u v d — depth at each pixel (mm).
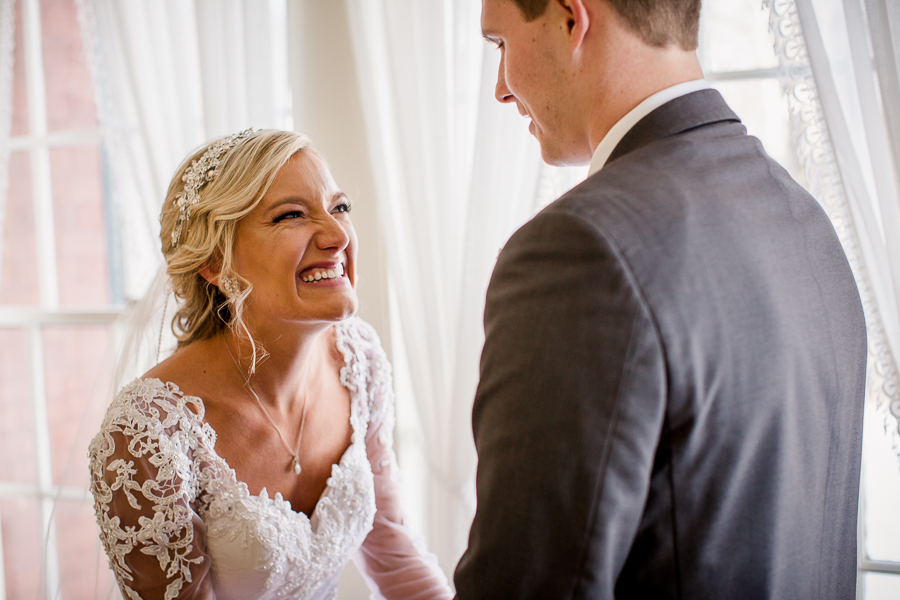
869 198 1182
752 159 679
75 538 1488
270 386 1104
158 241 1764
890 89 1158
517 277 603
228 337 1111
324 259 1019
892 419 1214
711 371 575
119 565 980
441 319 1490
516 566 565
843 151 1175
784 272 636
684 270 570
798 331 635
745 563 603
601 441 546
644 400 549
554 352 565
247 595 1073
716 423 582
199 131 1761
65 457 2545
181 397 1033
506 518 573
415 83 1456
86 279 2543
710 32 1453
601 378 550
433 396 1489
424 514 1759
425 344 1501
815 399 653
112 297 2531
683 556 595
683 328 558
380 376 1321
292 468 1139
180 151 1738
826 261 690
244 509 1033
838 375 679
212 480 1023
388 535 1312
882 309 1189
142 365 1328
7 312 2334
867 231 1182
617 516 546
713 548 593
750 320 594
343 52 1631
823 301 670
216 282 1078
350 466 1187
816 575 679
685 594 598
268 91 1650
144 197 1790
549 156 817
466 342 1432
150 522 952
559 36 713
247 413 1089
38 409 2342
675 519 593
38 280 2496
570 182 1389
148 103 1737
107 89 1836
